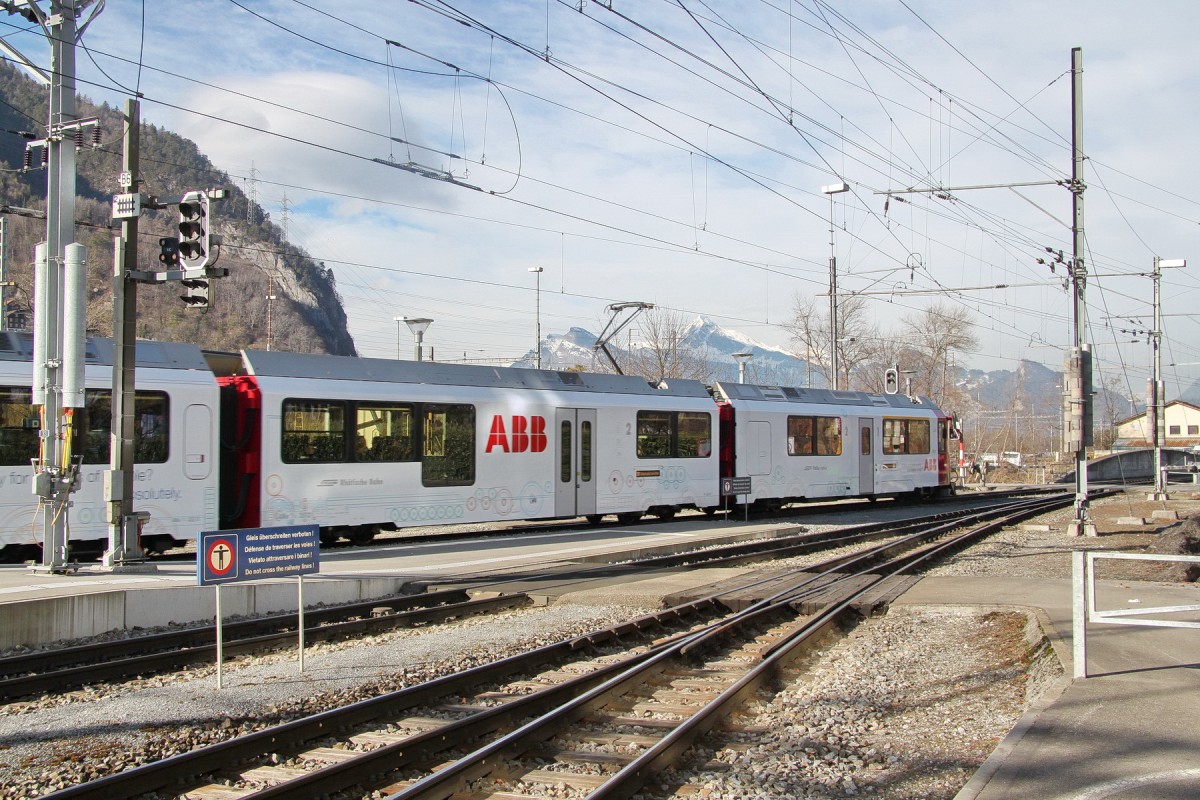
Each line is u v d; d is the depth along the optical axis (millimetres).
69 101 15141
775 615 13516
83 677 9680
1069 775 6160
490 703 8891
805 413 32000
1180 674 8828
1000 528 27672
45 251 14945
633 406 25875
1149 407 43188
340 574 15648
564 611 13914
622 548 20234
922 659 11086
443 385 21812
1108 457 71125
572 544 21156
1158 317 42469
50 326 14953
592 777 6812
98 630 12203
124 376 14758
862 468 34250
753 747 7605
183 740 7742
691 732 7504
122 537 14695
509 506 22750
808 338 64812
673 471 26891
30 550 17219
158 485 17219
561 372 24875
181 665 10484
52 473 14586
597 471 24859
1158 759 6457
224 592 13500
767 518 30719
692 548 21984
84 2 15344
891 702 9133
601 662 10742
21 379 16234
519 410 23062
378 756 6723
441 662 10617
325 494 19469
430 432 21312
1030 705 8180
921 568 18562
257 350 19312
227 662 10805
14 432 16109
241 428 18891
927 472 37812
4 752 7402
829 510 35344
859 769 7102
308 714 8570
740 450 29609
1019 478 68812
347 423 19906
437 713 8516
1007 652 11102
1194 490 52312
